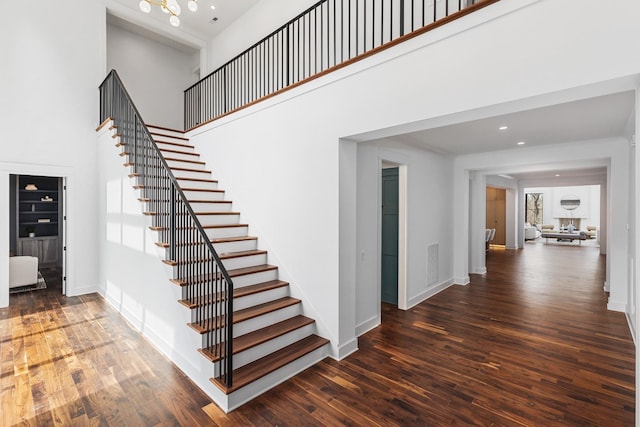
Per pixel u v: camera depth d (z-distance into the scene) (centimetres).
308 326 350
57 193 840
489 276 713
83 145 577
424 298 536
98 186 586
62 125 556
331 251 338
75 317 448
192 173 518
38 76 534
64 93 559
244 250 425
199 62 832
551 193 1722
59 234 824
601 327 407
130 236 435
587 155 488
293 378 294
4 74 503
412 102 269
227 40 740
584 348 348
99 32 601
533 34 209
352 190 349
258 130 436
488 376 293
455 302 520
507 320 436
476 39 233
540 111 333
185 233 321
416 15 438
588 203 1617
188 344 299
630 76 179
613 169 469
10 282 564
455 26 242
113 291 502
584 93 206
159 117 814
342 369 310
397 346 358
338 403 256
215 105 749
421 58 263
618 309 470
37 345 357
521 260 931
